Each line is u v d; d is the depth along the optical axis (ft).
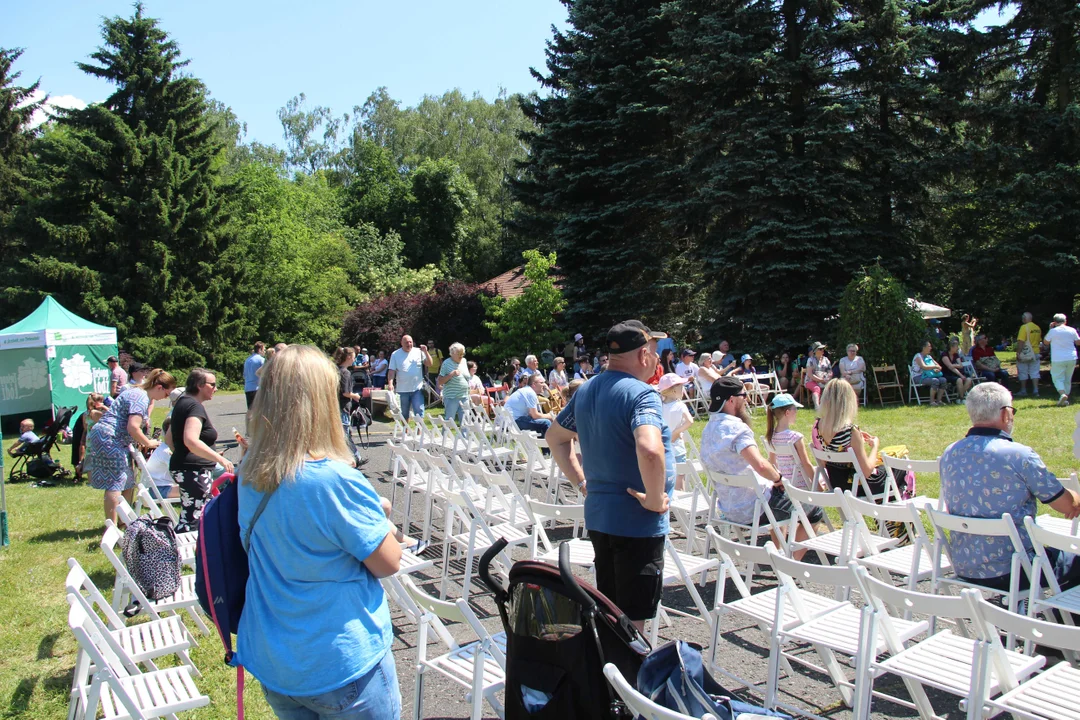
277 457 6.90
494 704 10.73
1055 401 45.06
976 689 9.18
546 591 8.54
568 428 13.08
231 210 122.31
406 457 24.94
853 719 11.09
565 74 89.30
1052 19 60.03
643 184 80.74
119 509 17.24
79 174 110.52
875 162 65.92
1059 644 8.55
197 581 7.46
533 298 80.84
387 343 99.81
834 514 22.68
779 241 62.69
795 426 43.78
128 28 117.80
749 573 17.67
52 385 60.23
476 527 18.35
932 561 13.75
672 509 20.66
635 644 8.44
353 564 7.09
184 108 118.01
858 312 54.80
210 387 20.61
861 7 64.49
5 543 24.84
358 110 231.91
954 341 51.37
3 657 15.90
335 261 151.12
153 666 13.30
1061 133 60.44
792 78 63.62
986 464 13.01
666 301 82.79
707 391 51.62
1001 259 64.59
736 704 8.77
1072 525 14.46
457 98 221.46
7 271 109.60
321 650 6.78
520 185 91.66
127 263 111.86
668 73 74.90
